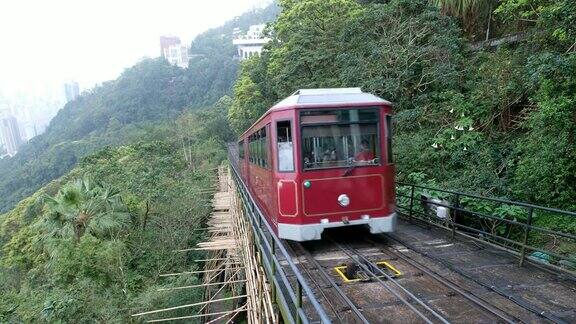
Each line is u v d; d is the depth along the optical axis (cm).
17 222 2858
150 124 6253
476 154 1103
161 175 2473
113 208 1694
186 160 3769
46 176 5881
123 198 1906
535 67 849
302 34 1961
